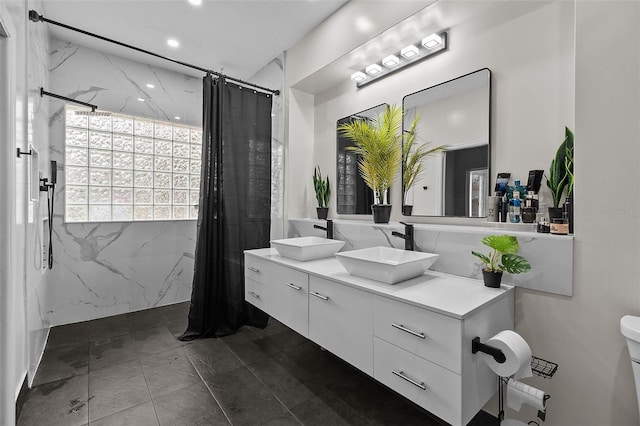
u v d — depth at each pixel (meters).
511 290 1.43
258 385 1.89
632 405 1.18
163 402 1.71
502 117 1.70
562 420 1.35
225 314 2.71
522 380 1.45
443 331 1.14
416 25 1.92
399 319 1.29
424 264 1.56
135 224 3.15
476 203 1.79
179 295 3.44
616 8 1.17
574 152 1.27
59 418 1.58
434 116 2.01
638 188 1.14
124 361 2.16
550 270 1.34
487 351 1.13
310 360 2.20
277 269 2.07
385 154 2.12
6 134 1.43
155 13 2.38
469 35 1.85
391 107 2.30
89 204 2.91
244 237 2.82
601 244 1.21
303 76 2.69
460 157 1.87
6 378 1.41
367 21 2.09
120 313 3.08
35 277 2.01
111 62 2.99
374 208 2.18
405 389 1.28
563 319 1.33
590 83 1.23
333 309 1.62
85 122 2.88
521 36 1.62
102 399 1.73
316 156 3.03
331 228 2.43
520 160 1.62
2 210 1.41
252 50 2.93
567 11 1.47
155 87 3.24
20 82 1.66
